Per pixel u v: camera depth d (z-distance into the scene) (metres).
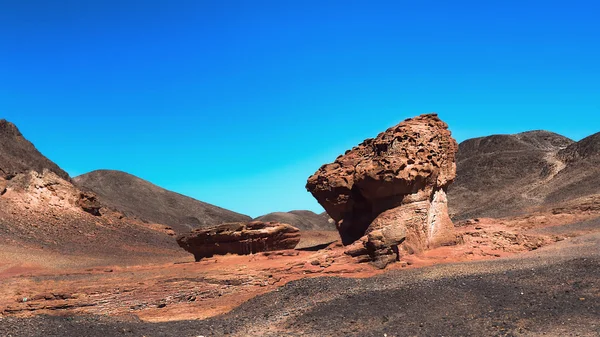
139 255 47.53
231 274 22.88
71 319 17.38
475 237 30.64
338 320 16.73
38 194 52.94
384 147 27.94
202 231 29.39
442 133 29.97
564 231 40.25
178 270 24.94
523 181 91.12
